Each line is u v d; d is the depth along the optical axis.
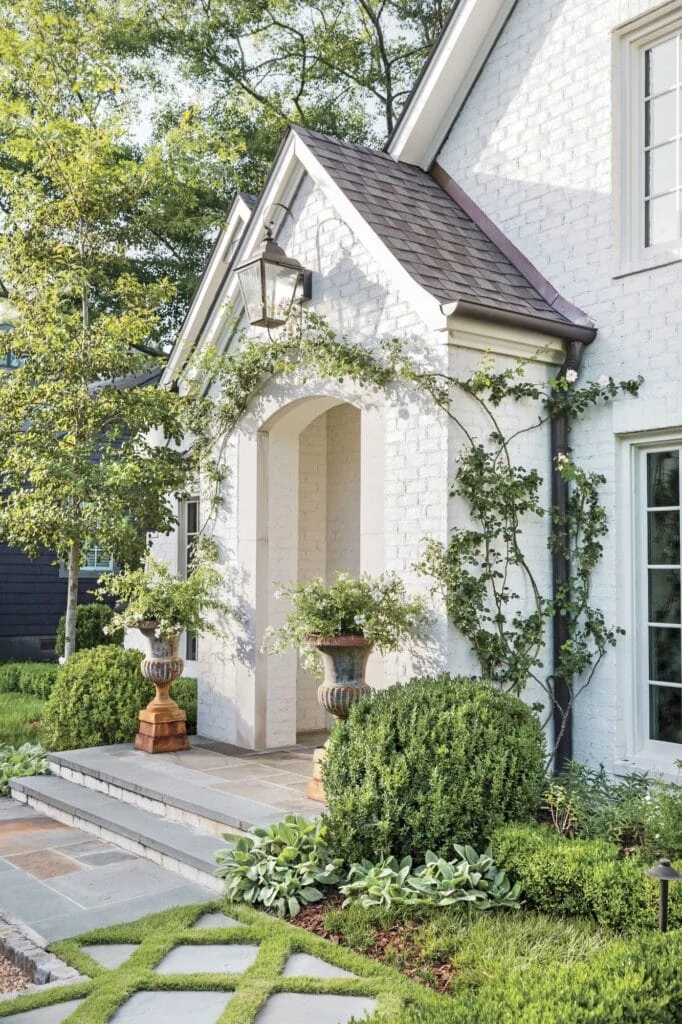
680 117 6.91
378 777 5.08
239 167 18.53
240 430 8.98
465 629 6.51
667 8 6.77
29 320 10.51
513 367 6.98
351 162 8.09
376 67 19.50
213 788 6.88
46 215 10.59
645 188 7.13
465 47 8.09
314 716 10.26
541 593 7.08
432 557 6.55
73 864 6.06
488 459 6.73
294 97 19.53
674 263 6.61
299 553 10.14
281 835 5.31
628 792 5.62
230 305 9.03
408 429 6.89
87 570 18.25
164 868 5.93
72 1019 3.70
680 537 6.65
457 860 4.94
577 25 7.37
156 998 3.93
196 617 8.52
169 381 11.55
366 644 6.39
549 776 6.68
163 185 11.75
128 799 7.20
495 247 7.98
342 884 5.01
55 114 10.83
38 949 4.59
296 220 8.23
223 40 18.72
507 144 7.94
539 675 7.05
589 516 6.99
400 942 4.31
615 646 6.84
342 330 7.59
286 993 3.89
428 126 8.55
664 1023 2.96
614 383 6.93
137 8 17.70
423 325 6.77
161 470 10.18
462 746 5.04
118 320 10.83
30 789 7.84
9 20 11.00
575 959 3.92
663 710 6.77
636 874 4.23
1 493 13.30
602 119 7.15
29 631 17.52
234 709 8.88
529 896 4.63
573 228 7.35
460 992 3.64
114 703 9.08
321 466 10.34
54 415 10.37
